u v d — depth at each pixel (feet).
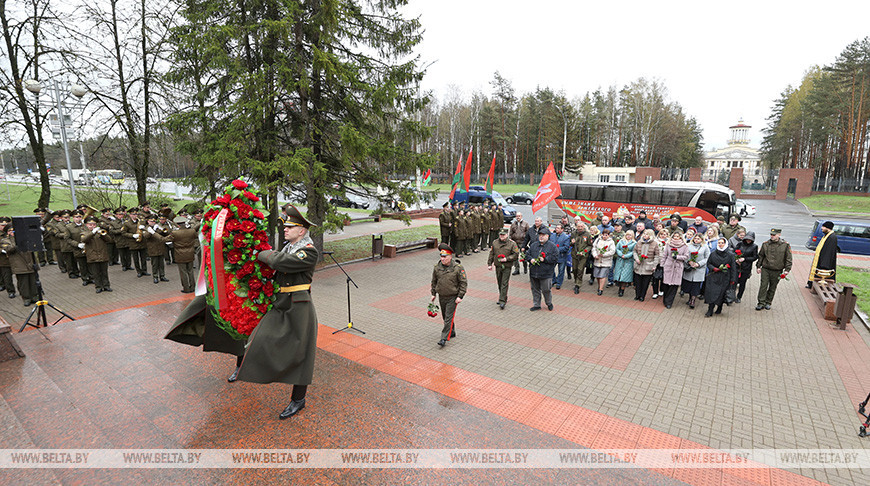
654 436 15.24
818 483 12.94
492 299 34.19
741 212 103.65
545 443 14.10
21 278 29.60
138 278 38.55
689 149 241.14
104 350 19.66
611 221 43.83
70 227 34.78
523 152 233.35
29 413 13.74
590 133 223.10
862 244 58.85
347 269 44.39
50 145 67.00
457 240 52.80
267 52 38.83
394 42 42.19
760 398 18.52
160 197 65.67
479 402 17.12
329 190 42.52
